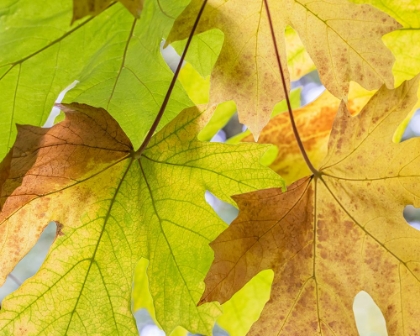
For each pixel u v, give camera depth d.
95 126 0.50
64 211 0.51
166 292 0.52
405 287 0.50
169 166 0.52
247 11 0.52
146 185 0.52
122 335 0.51
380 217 0.51
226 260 0.49
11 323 0.50
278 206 0.51
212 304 0.51
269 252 0.50
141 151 0.52
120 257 0.52
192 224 0.52
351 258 0.51
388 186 0.51
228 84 0.52
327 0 0.52
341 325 0.51
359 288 0.51
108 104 0.58
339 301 0.51
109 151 0.51
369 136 0.51
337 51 0.53
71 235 0.51
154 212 0.52
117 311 0.52
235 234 0.50
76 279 0.51
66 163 0.50
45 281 0.51
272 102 0.53
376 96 0.51
